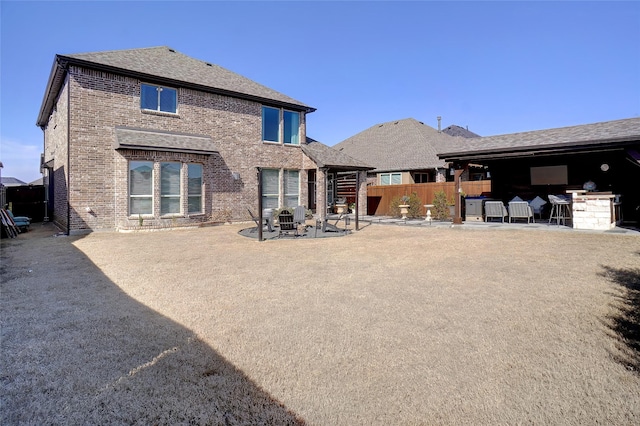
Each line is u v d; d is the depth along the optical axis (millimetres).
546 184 16094
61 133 14711
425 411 2424
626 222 13781
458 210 14688
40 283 5922
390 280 6000
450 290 5348
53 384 2787
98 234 12555
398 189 21609
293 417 2383
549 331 3746
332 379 2859
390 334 3740
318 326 3990
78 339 3652
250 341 3604
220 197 16328
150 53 16953
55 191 16859
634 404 2445
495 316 4219
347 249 9273
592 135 12477
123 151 13031
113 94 13500
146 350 3402
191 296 5191
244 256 8375
